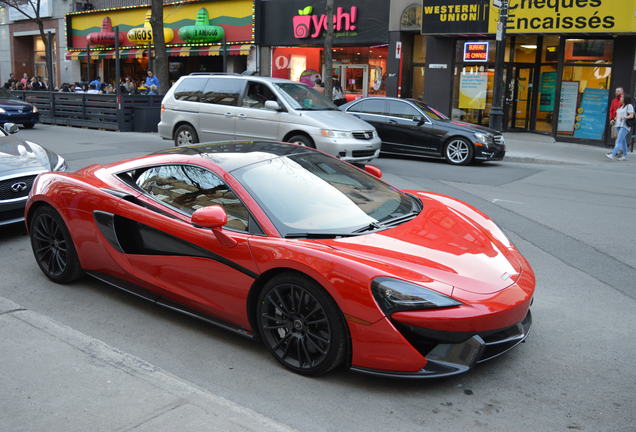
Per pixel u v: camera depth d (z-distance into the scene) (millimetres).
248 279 3562
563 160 13594
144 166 4484
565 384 3383
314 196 3979
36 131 18156
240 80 11562
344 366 3549
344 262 3217
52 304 4488
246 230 3678
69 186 4648
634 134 15977
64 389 3004
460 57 18609
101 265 4531
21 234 6535
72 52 29688
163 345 3828
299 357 3441
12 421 2729
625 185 10531
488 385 3357
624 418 3029
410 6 18766
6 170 6160
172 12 24969
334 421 2973
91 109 19312
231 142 4844
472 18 17109
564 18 15555
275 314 3539
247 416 2766
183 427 2664
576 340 3992
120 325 4129
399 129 13070
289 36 21859
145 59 27344
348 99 21234
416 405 3135
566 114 16938
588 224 7430
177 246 3957
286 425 2930
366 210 3990
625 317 4434
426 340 3160
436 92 18969
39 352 3408
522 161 13820
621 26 14828
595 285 5172
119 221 4332
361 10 19891
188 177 4148
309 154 4562
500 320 3195
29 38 33375
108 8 27719
